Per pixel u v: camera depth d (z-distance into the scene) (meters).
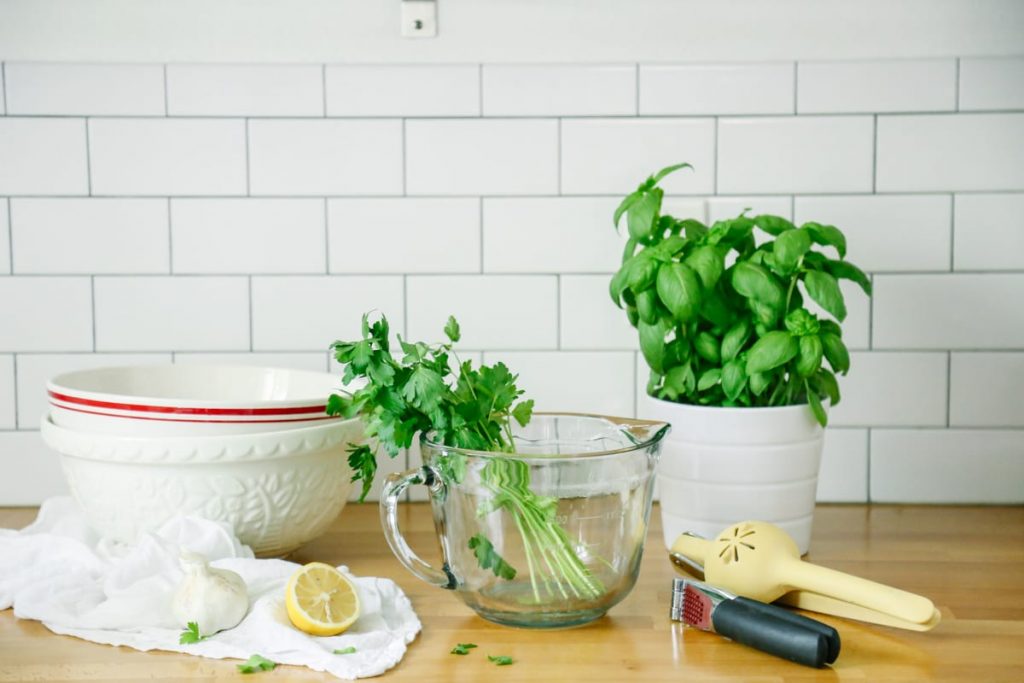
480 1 1.21
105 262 1.24
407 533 1.16
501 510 0.85
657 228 1.07
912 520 1.19
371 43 1.22
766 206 1.23
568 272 1.25
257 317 1.25
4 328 1.24
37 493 1.26
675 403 1.04
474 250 1.24
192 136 1.23
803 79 1.22
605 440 0.96
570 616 0.88
